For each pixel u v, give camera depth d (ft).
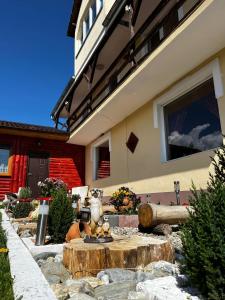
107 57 42.32
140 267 10.16
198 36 18.99
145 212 17.25
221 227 6.70
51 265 10.46
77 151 50.08
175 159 24.03
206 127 21.84
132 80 24.67
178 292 7.24
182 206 18.01
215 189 7.47
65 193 17.52
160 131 26.81
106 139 39.93
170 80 24.84
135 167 30.73
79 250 9.90
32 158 46.14
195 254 6.97
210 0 16.44
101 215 12.26
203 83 22.57
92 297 7.26
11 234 16.12
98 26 42.52
